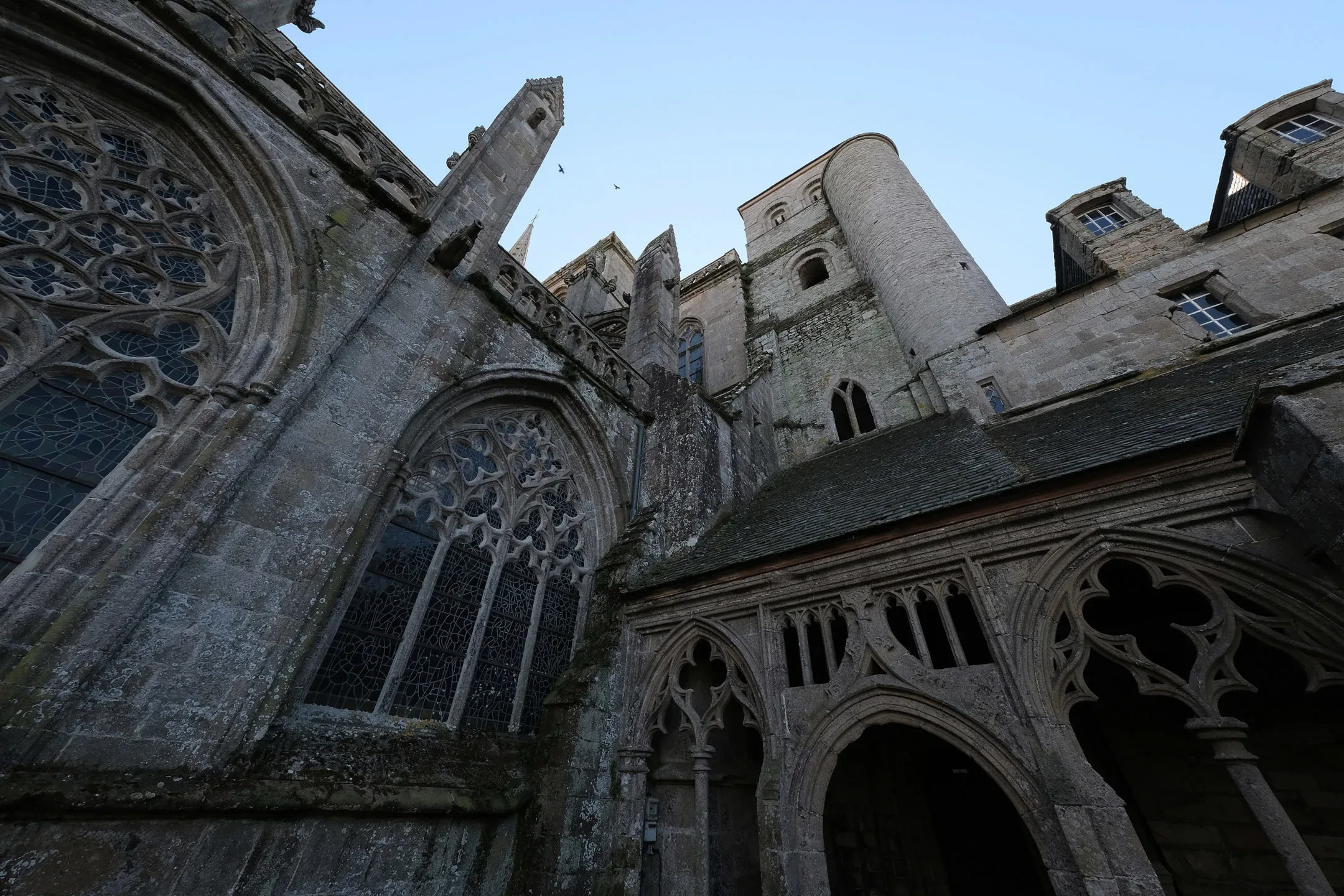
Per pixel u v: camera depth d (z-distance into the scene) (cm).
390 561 612
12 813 320
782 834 502
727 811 700
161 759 388
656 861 625
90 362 484
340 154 773
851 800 864
